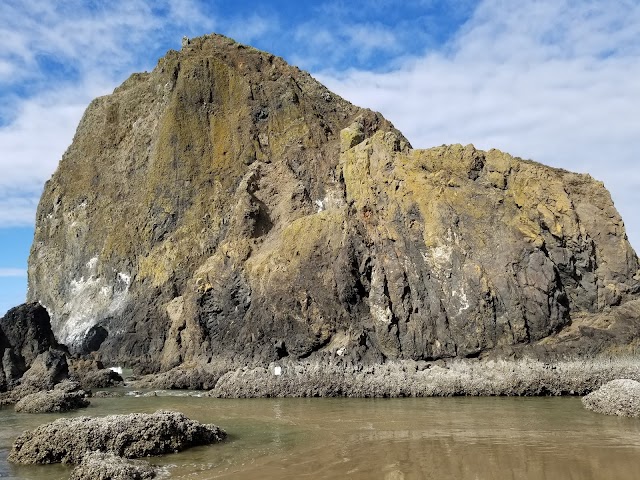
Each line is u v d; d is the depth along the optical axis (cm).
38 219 7338
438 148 3753
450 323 3209
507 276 3161
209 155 5894
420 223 3478
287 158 5372
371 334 3422
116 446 1675
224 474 1466
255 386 3238
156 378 3866
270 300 3841
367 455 1616
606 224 3325
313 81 6606
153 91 7044
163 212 5797
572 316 3167
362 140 4553
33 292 6944
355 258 3588
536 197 3356
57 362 3481
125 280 5794
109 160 6906
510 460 1498
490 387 2822
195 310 4200
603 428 1888
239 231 4506
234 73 6269
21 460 1678
